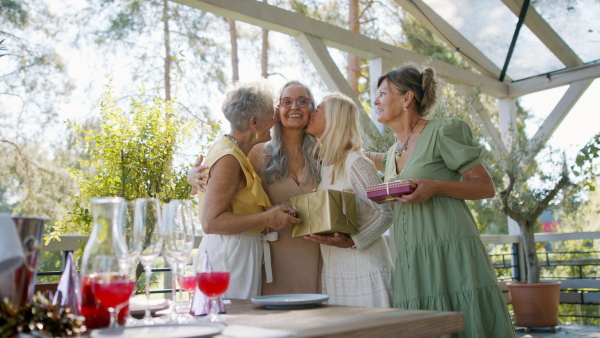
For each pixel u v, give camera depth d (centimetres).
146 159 282
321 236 193
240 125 192
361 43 427
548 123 523
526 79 557
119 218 122
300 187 212
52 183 732
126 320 113
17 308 93
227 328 99
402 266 188
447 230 181
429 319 111
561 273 578
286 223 180
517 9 468
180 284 130
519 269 560
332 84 397
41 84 764
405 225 189
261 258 193
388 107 202
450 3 488
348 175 202
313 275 206
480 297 177
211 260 115
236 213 183
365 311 122
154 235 120
